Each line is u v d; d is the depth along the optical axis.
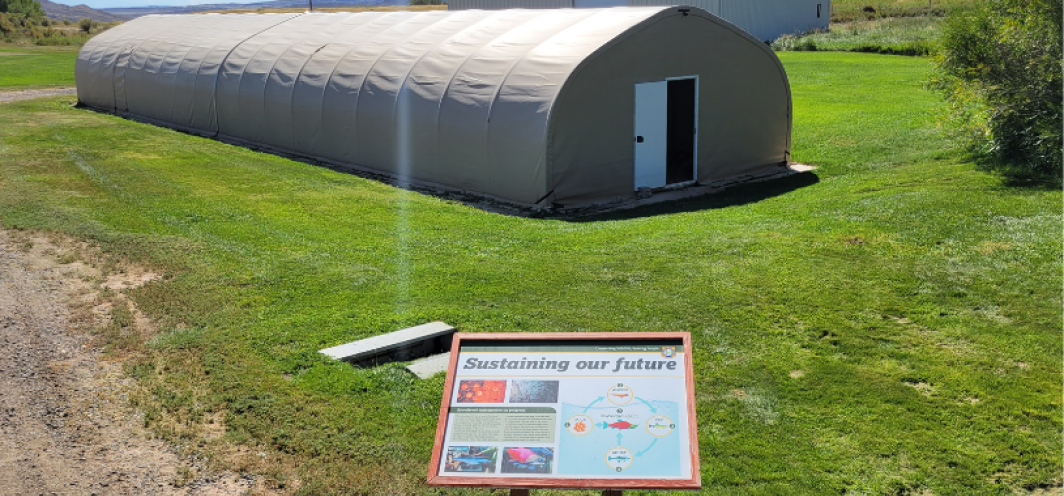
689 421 4.19
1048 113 14.48
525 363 4.52
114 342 7.74
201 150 19.08
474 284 9.40
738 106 16.50
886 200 12.69
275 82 19.89
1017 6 15.21
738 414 6.39
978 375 6.90
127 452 5.85
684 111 16.55
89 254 10.59
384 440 6.01
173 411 6.40
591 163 14.55
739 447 5.93
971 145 15.95
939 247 10.17
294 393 6.65
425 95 16.03
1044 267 9.23
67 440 6.01
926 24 43.66
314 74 19.00
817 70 32.19
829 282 9.09
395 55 17.64
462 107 15.20
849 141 19.00
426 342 7.81
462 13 19.33
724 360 7.31
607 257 10.34
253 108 20.55
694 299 8.73
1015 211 11.45
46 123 22.77
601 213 13.83
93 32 72.12
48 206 12.92
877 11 53.81
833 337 7.73
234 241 11.26
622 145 14.94
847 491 5.42
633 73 14.79
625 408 4.28
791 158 18.20
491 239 11.52
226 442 5.96
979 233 10.59
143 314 8.53
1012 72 14.96
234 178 15.86
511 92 14.52
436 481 4.07
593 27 15.29
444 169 15.74
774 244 10.58
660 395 4.32
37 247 10.87
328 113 18.25
